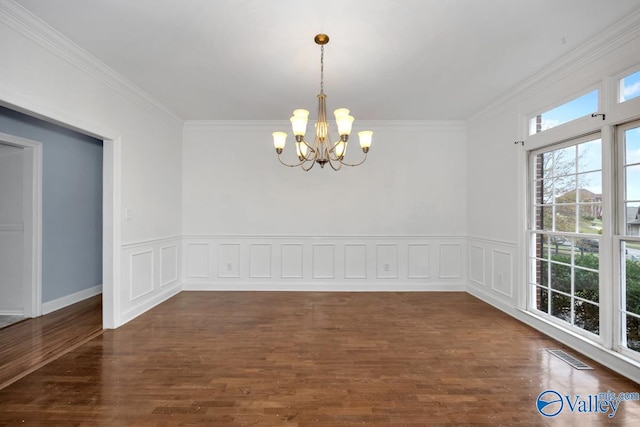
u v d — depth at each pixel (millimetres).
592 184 2748
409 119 4809
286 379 2328
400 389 2205
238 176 4945
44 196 3912
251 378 2342
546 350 2812
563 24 2383
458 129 4914
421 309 3992
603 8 2186
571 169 2986
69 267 4309
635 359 2350
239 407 2004
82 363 2564
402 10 2230
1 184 3758
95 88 3016
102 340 3021
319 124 2613
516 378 2346
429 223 4938
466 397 2111
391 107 4258
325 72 3195
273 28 2445
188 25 2406
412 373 2418
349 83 3461
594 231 2732
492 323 3488
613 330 2514
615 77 2471
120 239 3406
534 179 3486
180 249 4867
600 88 2578
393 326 3400
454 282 4934
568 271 3023
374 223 4945
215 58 2916
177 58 2918
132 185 3623
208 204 4945
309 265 4949
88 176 4668
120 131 3402
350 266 4949
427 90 3668
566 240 3053
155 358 2654
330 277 4949
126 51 2785
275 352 2771
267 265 4949
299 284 4938
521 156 3568
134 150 3658
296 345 2912
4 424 1832
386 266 4945
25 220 3752
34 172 3781
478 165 4531
